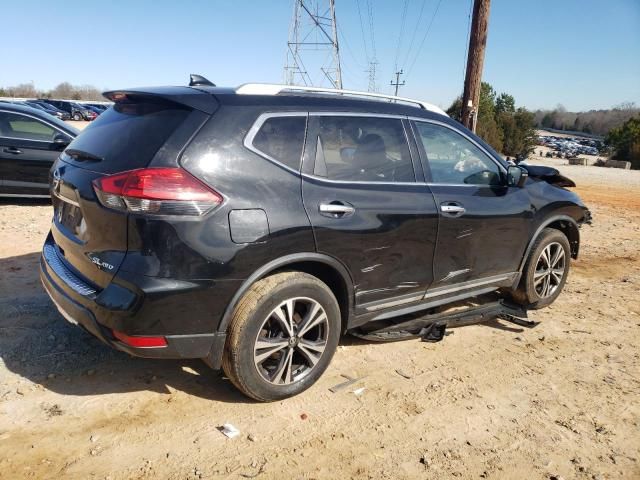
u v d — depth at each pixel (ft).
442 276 13.62
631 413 11.75
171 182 9.35
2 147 26.32
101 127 11.27
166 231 9.30
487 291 15.61
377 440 10.23
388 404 11.46
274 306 10.45
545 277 17.28
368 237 11.66
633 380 13.25
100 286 9.90
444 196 13.37
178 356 9.96
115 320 9.45
